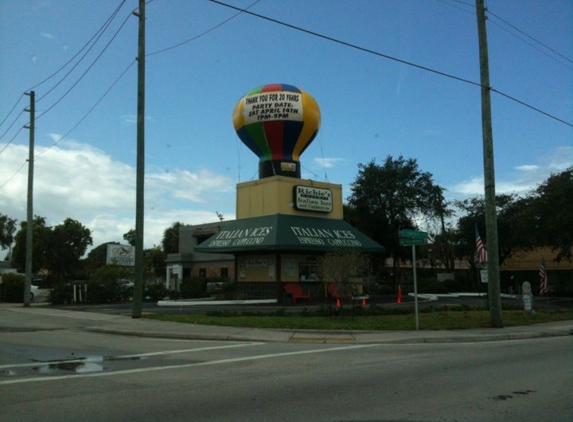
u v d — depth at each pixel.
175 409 7.68
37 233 70.69
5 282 37.78
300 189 33.09
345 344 15.39
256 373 10.53
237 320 19.94
